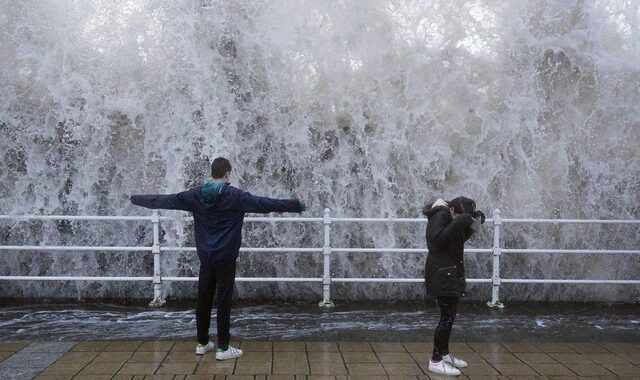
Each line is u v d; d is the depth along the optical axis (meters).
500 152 7.48
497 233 6.72
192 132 7.27
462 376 4.52
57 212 7.40
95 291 7.45
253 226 7.43
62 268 7.47
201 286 4.84
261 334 5.66
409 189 7.43
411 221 6.65
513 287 7.57
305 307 6.89
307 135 7.38
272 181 7.45
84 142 7.30
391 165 7.42
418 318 6.36
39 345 5.18
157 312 6.51
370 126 7.42
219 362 4.76
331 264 7.48
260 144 7.40
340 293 7.53
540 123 7.54
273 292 7.51
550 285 7.56
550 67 7.56
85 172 7.33
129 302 7.07
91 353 4.96
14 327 5.86
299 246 7.48
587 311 6.88
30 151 7.31
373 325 6.04
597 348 5.31
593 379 4.47
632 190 7.55
